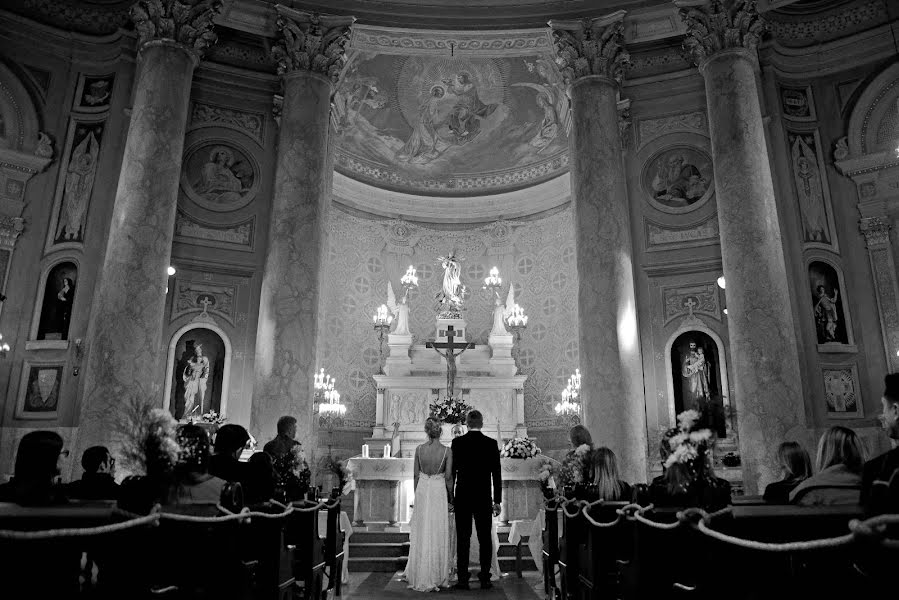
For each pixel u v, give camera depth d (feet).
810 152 42.55
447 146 62.03
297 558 20.68
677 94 45.62
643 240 44.34
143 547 13.24
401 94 58.18
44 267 39.37
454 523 30.94
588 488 22.09
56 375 37.81
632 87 46.37
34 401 37.50
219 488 14.93
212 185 43.78
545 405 57.31
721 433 39.99
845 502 13.78
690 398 41.27
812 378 38.47
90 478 17.87
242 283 43.24
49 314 38.78
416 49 47.75
